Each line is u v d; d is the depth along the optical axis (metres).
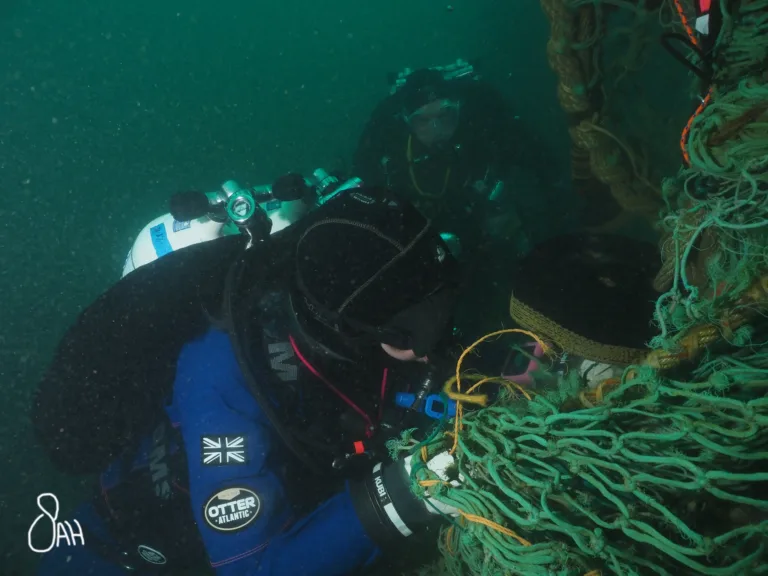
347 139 11.91
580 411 0.90
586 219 2.84
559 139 6.01
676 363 0.99
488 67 10.83
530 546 0.88
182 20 31.09
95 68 26.12
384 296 1.31
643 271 1.26
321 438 1.49
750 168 1.02
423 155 3.76
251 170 11.49
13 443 5.29
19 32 28.42
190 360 1.59
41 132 17.41
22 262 8.84
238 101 20.25
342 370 1.52
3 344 7.13
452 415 1.40
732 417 0.81
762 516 0.89
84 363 1.73
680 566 0.91
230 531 1.38
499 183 3.81
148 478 1.80
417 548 2.02
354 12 31.02
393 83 4.62
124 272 2.29
